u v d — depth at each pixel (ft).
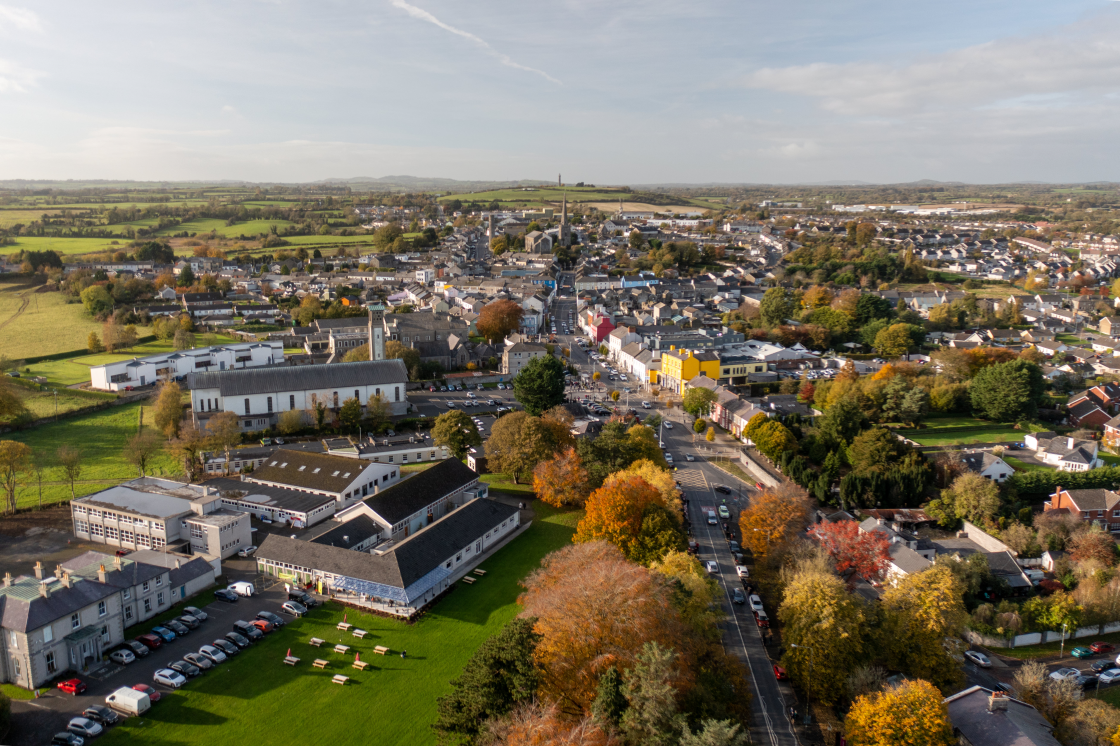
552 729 240.73
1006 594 449.89
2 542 465.47
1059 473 590.55
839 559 447.01
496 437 586.86
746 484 607.78
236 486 541.75
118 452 642.63
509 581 435.53
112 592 349.61
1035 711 293.64
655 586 323.16
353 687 331.16
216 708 313.32
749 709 321.93
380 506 473.67
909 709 274.57
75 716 300.61
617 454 561.43
